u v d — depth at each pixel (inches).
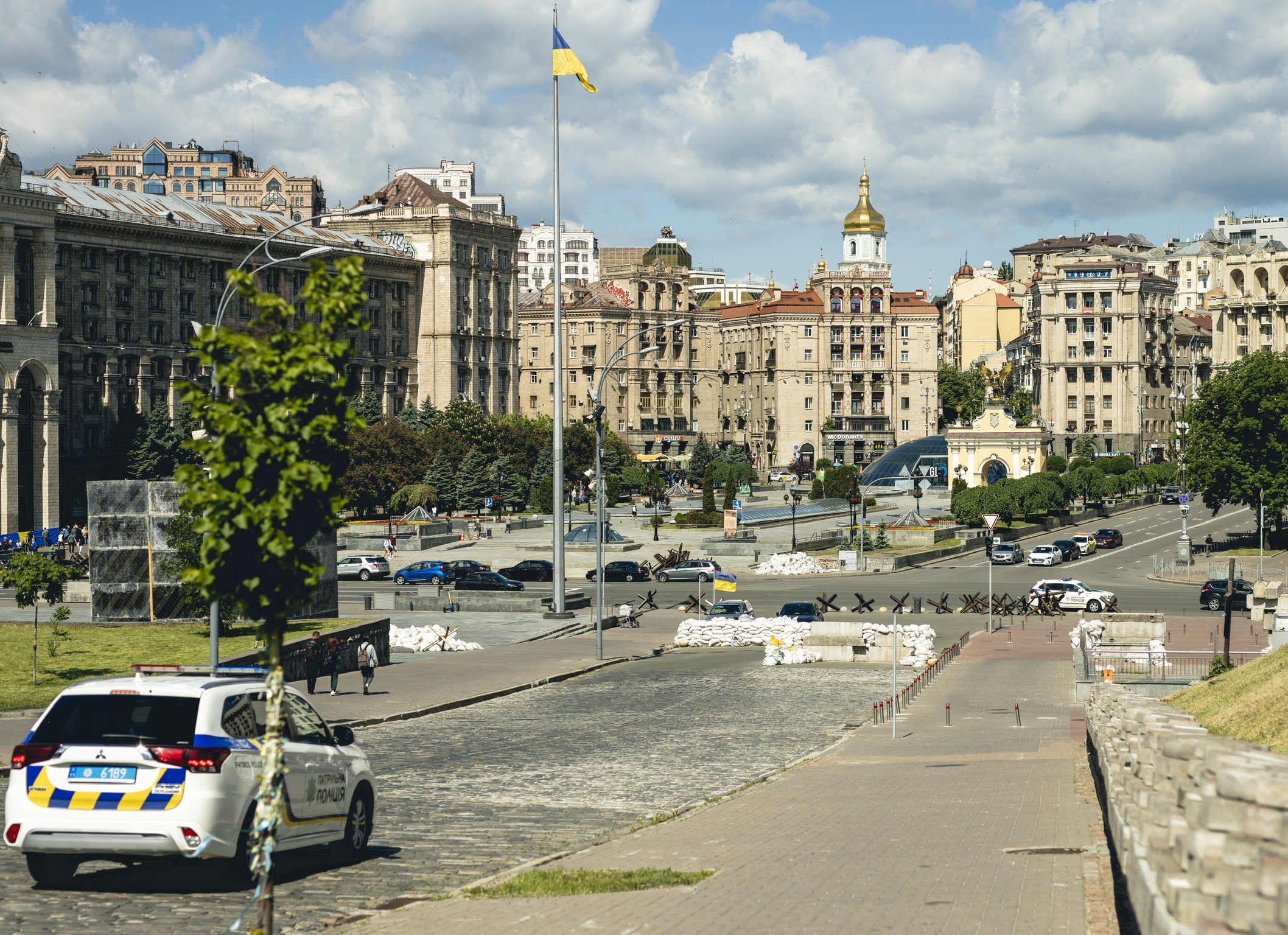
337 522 540.4
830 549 4296.3
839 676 2018.9
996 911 589.6
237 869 689.0
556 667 2081.7
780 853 773.3
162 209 6407.5
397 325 7632.9
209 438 542.9
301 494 514.6
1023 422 6338.6
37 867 694.5
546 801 1031.6
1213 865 388.2
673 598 3216.0
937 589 3309.5
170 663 1772.9
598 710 1668.3
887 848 778.2
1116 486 6033.5
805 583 3513.8
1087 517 5516.7
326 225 7568.9
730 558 4082.2
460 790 1086.4
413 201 7795.3
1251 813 385.7
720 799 1032.8
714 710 1657.2
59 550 4114.2
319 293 542.9
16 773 671.8
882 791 1038.4
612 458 7150.6
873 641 2181.3
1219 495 3986.2
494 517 5693.9
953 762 1203.9
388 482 5526.6
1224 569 3732.8
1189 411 4180.6
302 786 719.7
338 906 659.4
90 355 5861.2
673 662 2240.4
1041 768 1139.3
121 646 1914.4
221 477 513.3
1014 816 886.4
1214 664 1690.5
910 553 4030.5
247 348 521.7
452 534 4719.5
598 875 705.6
